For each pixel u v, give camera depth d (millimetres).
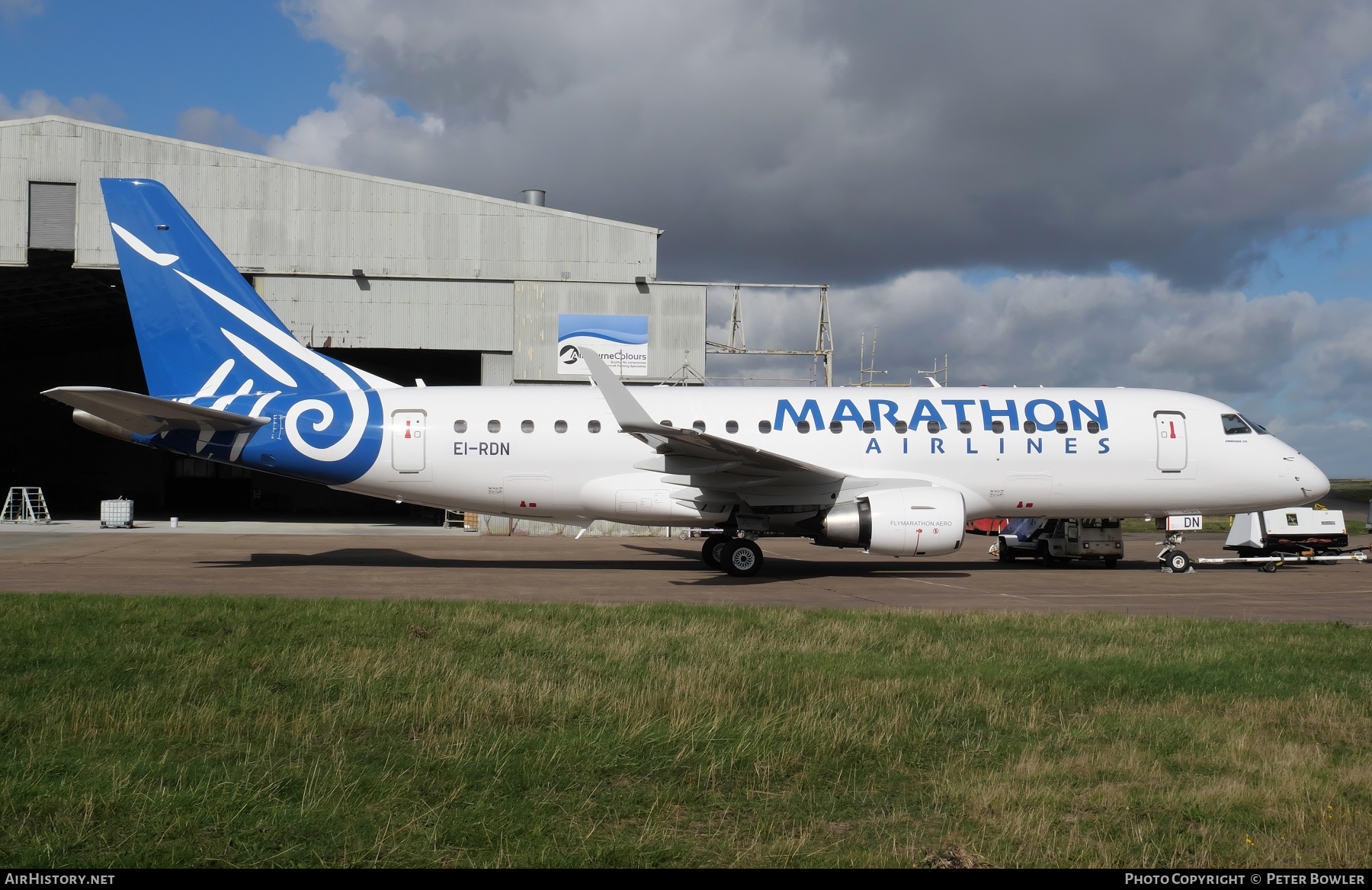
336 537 34031
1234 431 22500
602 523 38562
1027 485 21875
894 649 11438
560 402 21812
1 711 8109
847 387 22641
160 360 21297
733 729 7855
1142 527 50656
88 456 60469
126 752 7277
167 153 36500
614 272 38531
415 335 37812
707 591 18219
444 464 21359
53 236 35625
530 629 12430
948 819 6203
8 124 35375
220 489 62031
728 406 21828
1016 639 12180
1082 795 6629
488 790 6516
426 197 37812
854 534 19766
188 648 11047
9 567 21562
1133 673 10203
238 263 36938
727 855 5609
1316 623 14062
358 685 9305
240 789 6422
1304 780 6777
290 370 21578
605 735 7680
